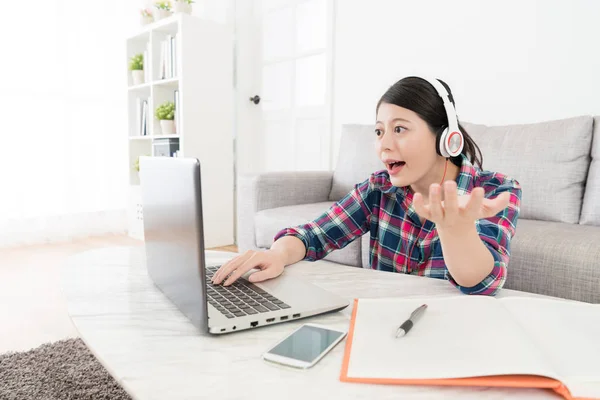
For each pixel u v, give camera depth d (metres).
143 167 0.78
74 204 3.50
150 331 0.58
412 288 0.77
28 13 3.23
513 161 1.82
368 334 0.54
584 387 0.41
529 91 2.12
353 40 2.85
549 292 1.34
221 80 3.30
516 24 2.13
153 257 0.77
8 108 3.18
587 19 1.91
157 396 0.41
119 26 3.63
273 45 3.43
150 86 3.37
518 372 0.42
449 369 0.44
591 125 1.70
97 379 1.29
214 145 3.29
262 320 0.58
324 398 0.41
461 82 2.36
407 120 0.79
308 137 3.20
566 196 1.69
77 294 0.73
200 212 0.53
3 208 3.20
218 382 0.44
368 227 1.11
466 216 0.57
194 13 3.80
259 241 2.17
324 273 0.88
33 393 1.21
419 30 2.51
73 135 3.47
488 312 0.57
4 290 2.22
